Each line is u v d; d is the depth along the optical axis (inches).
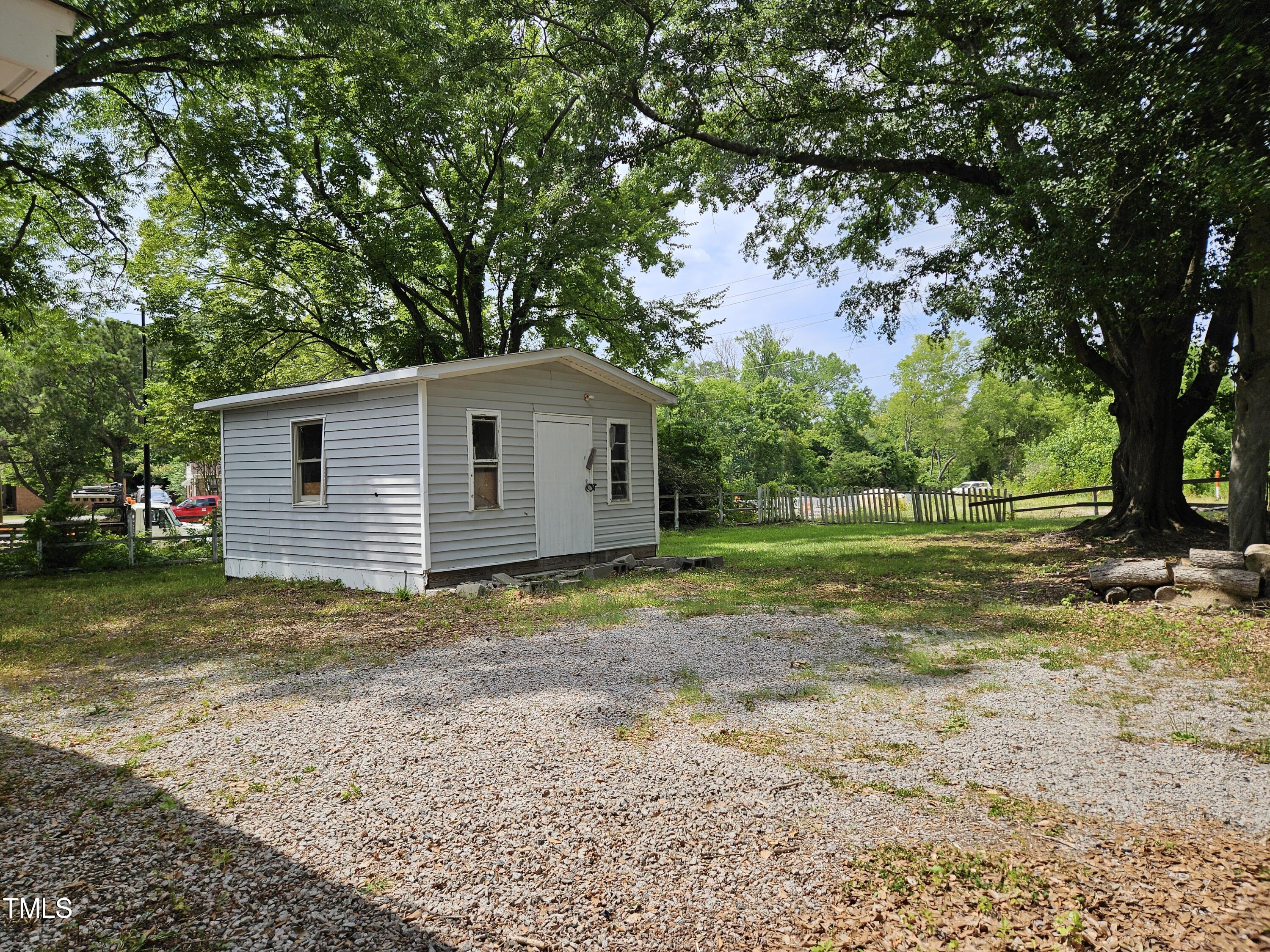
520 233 722.2
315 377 967.0
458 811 143.7
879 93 468.4
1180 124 303.7
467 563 425.7
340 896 115.4
